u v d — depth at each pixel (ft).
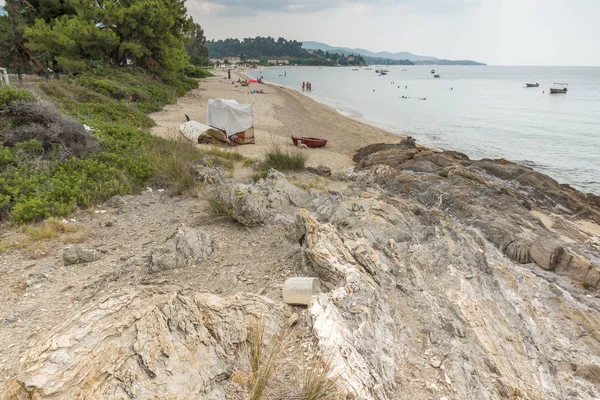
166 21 140.36
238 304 17.30
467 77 544.21
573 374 21.40
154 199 38.32
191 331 14.30
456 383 16.56
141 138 58.95
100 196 36.73
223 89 197.77
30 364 12.30
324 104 173.88
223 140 74.38
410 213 37.22
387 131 108.27
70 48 118.01
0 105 45.68
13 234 28.60
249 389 13.09
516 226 38.75
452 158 61.52
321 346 15.10
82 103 79.56
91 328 13.56
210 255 25.98
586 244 37.81
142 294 18.21
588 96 237.25
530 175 53.83
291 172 54.13
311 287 19.08
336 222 31.71
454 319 21.45
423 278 25.76
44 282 22.04
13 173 36.83
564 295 28.73
